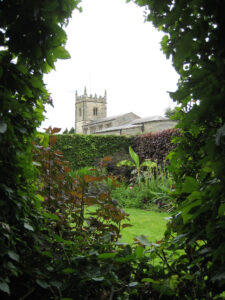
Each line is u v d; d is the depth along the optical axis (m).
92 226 1.92
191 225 1.25
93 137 10.14
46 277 1.31
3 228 1.13
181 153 1.49
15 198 1.25
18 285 1.36
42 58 1.33
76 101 67.12
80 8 1.34
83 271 1.36
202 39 1.08
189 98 1.38
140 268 1.63
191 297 1.32
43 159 2.00
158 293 1.50
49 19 1.23
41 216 1.55
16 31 1.20
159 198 6.17
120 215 1.85
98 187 2.03
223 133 0.90
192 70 1.10
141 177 8.23
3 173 1.22
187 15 1.06
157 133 8.93
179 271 1.54
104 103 65.69
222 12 0.96
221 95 0.85
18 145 1.27
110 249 1.66
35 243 1.43
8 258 1.25
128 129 33.34
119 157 10.34
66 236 1.86
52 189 2.06
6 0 1.16
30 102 1.43
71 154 9.87
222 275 0.99
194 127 1.31
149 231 3.77
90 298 1.52
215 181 1.14
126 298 1.38
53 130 2.05
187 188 1.14
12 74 1.24
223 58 0.97
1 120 1.09
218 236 1.11
